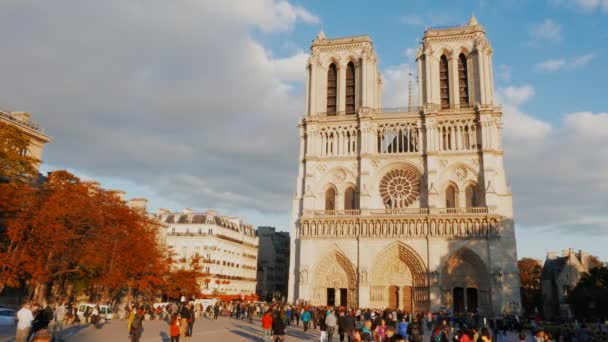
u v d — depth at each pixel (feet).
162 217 433.07
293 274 340.80
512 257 301.22
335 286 326.65
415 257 312.91
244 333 181.57
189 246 414.62
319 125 362.74
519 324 243.81
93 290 287.07
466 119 334.65
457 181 327.67
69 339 140.15
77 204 224.12
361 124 351.05
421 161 337.72
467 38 352.28
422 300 306.35
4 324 162.81
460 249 305.32
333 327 142.61
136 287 297.12
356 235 326.85
